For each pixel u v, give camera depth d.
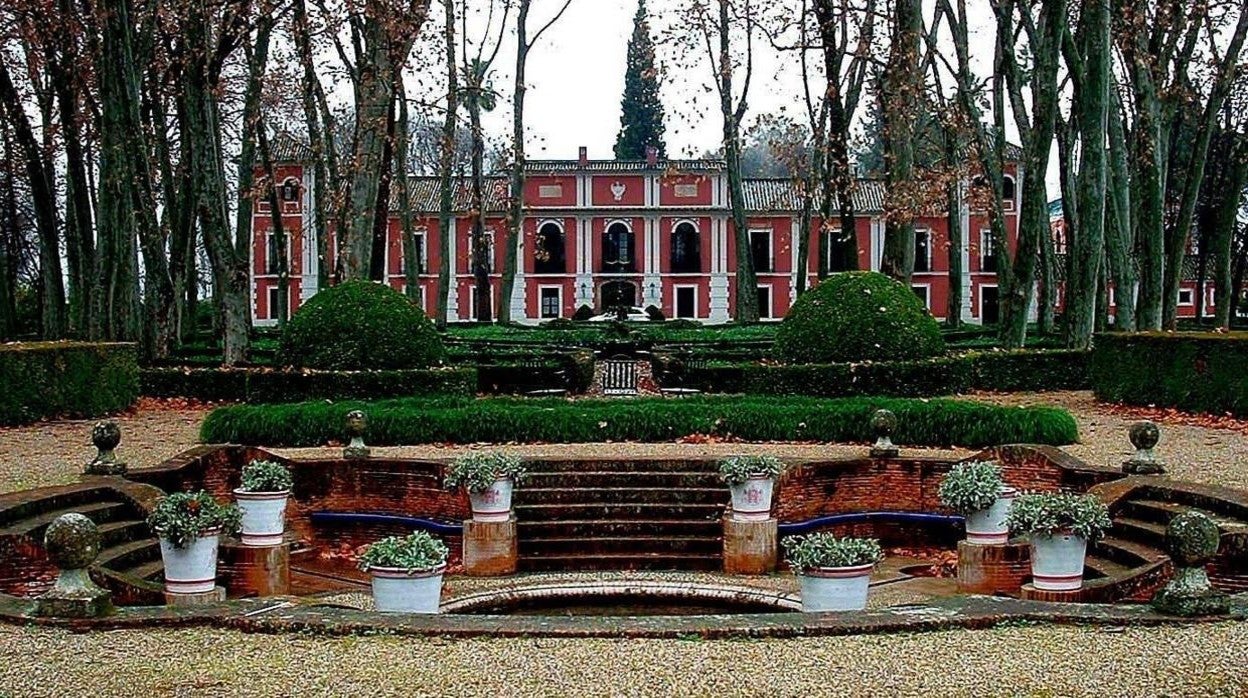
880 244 59.06
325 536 13.05
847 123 32.56
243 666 6.30
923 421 15.33
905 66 25.61
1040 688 5.88
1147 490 11.34
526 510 12.56
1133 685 5.92
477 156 41.03
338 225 29.69
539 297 61.16
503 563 11.69
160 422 18.59
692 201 61.03
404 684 5.97
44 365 18.36
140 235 26.84
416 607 8.39
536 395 23.84
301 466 13.06
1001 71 30.55
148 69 27.03
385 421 15.46
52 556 7.37
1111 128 25.00
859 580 8.59
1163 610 7.41
